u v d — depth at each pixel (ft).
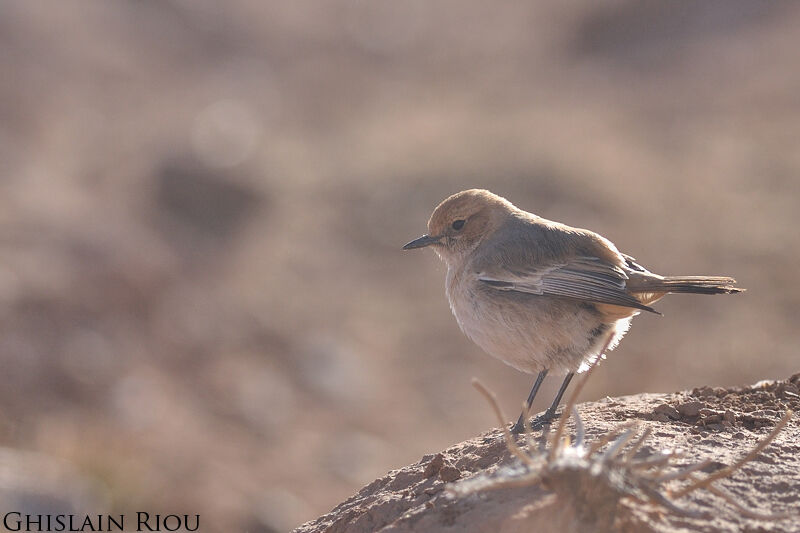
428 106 128.77
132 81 128.36
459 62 153.28
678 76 129.90
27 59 118.01
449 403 59.57
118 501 40.32
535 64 148.46
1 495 35.40
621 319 21.43
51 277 61.82
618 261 22.17
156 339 61.26
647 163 97.60
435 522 13.41
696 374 59.21
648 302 22.00
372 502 15.85
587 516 11.73
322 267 79.30
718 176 92.27
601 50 148.15
